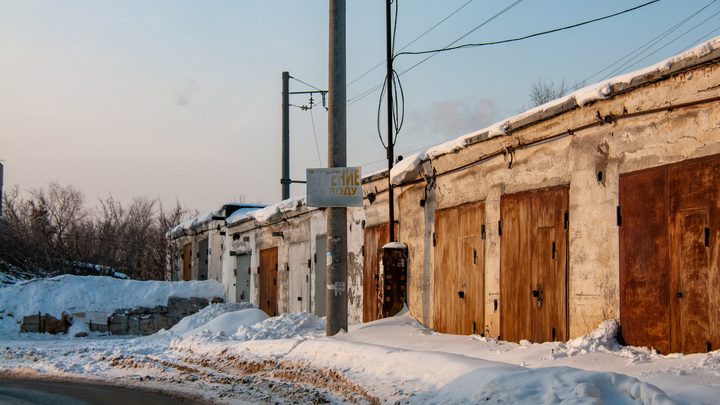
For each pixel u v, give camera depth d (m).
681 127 6.65
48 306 19.80
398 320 12.11
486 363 6.93
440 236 11.55
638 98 7.13
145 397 8.27
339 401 7.37
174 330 19.33
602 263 7.62
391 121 13.41
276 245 19.33
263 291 20.27
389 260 12.65
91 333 19.92
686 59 6.41
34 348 14.79
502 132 9.41
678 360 6.06
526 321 8.99
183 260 30.09
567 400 5.06
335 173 11.77
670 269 6.67
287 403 7.45
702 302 6.28
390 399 6.83
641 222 7.08
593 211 7.81
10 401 8.01
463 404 5.97
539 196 8.86
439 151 11.13
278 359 9.97
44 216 30.86
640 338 6.99
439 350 9.16
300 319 13.71
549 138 8.66
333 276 11.68
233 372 10.32
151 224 46.03
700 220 6.36
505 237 9.61
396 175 12.62
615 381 5.30
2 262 26.09
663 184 6.82
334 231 11.75
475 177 10.50
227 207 24.22
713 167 6.26
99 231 40.81
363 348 8.90
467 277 10.59
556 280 8.41
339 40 11.96
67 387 9.27
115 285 21.59
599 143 7.76
